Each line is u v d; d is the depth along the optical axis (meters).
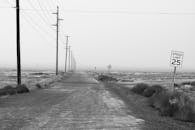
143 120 10.64
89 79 57.41
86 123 9.77
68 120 10.32
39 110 12.83
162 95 15.56
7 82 42.66
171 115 12.23
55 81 44.97
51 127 8.98
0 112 12.10
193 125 10.09
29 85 30.66
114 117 11.21
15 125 9.21
